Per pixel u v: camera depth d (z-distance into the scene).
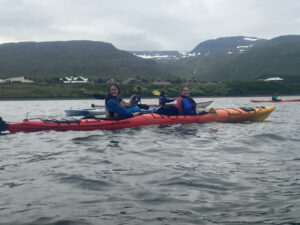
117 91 9.52
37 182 3.97
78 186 3.79
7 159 5.44
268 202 3.20
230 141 7.15
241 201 3.25
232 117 11.15
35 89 74.31
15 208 3.10
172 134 8.26
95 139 7.58
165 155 5.66
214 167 4.73
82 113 16.23
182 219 2.81
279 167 4.71
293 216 2.81
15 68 196.00
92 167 4.76
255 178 4.10
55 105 36.25
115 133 8.51
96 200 3.31
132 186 3.78
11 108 27.12
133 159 5.33
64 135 8.28
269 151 6.04
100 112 16.42
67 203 3.22
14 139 7.73
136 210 3.03
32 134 8.52
